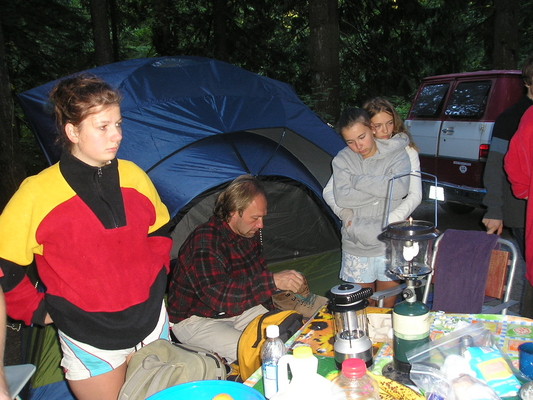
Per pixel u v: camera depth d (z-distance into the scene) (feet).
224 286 7.84
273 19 40.24
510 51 29.91
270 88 14.74
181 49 40.83
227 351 8.13
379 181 8.82
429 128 21.52
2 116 18.07
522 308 8.89
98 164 5.90
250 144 13.34
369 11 37.73
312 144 14.20
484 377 4.49
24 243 5.74
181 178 12.12
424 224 5.38
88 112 5.47
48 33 37.47
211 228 8.29
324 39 25.70
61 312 6.00
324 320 6.56
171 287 8.59
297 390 4.13
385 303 9.52
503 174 9.30
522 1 39.47
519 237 9.36
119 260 6.05
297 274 7.73
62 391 9.13
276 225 14.55
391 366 5.15
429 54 38.96
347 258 9.53
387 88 39.81
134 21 42.86
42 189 5.73
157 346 5.94
